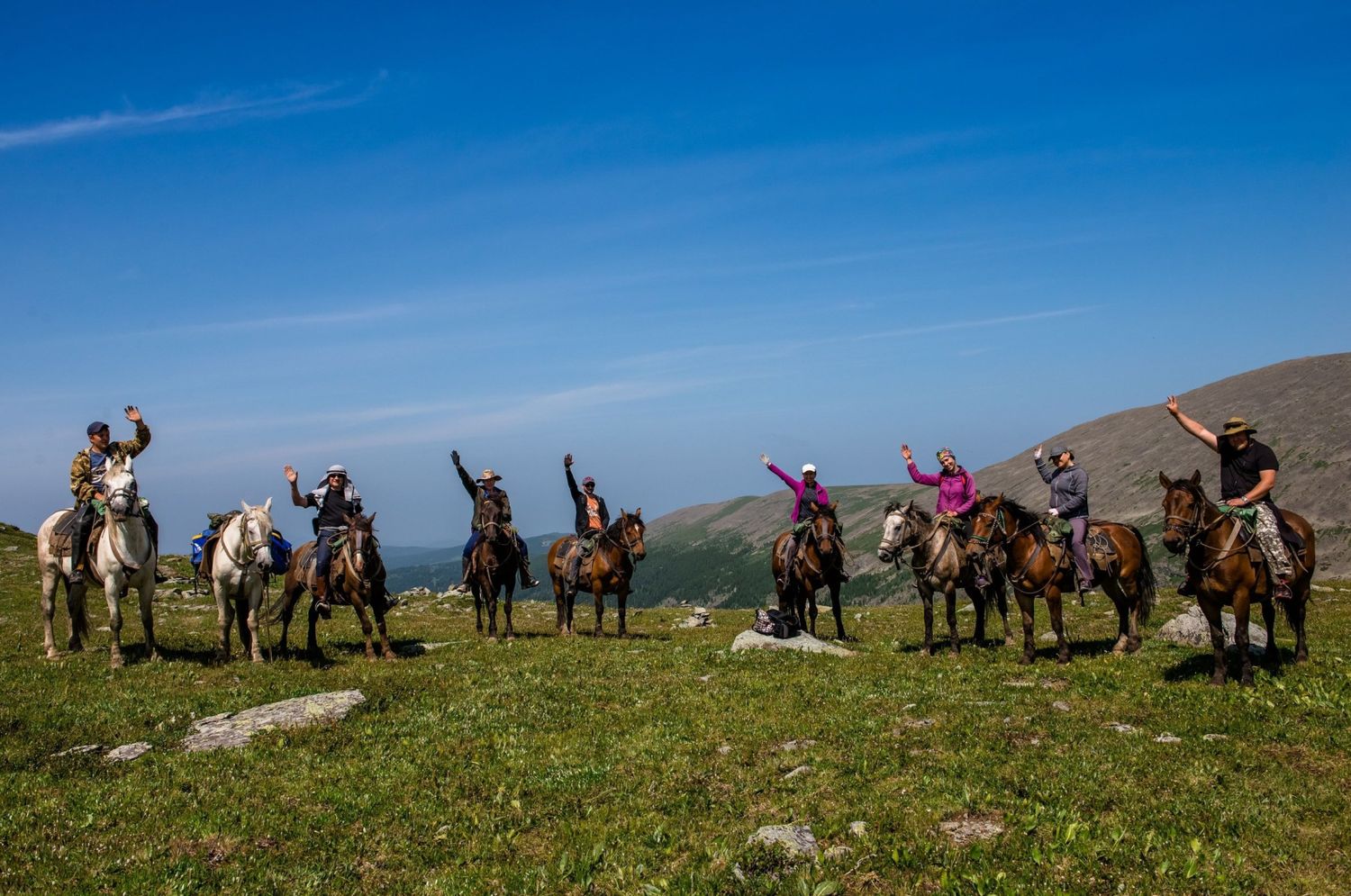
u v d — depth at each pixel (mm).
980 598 21750
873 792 11523
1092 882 8938
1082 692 15492
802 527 23625
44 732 14430
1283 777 11094
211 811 11539
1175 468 199375
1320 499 160625
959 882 9000
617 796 12102
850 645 23375
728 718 15281
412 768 13125
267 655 21359
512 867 10266
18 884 9625
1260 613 26625
